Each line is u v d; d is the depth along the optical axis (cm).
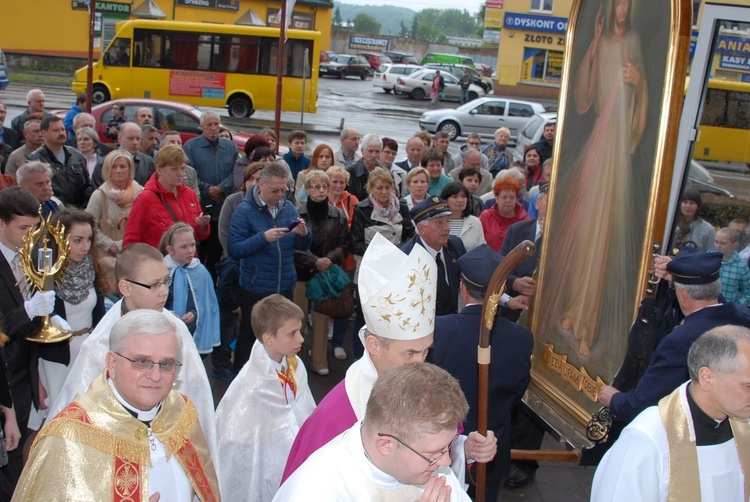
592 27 427
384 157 895
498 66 3919
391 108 3350
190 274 545
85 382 356
